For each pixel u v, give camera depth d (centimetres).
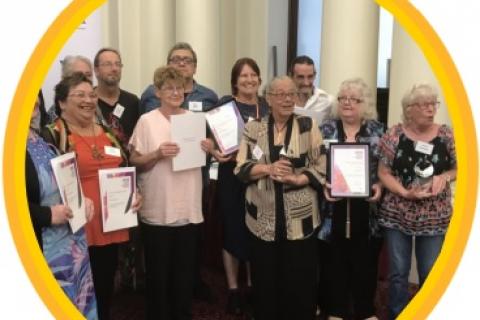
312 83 292
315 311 258
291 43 514
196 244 258
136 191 238
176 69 248
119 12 444
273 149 238
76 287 205
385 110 373
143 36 451
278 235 240
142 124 247
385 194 247
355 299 267
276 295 251
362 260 260
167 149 237
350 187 242
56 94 221
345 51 328
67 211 195
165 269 250
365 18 328
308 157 242
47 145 204
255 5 500
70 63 273
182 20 416
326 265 267
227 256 291
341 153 243
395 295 251
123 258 327
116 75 286
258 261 246
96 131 231
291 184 237
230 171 279
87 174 223
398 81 318
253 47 506
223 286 337
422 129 235
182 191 248
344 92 247
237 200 279
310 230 242
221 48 500
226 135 266
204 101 303
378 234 257
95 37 420
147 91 294
